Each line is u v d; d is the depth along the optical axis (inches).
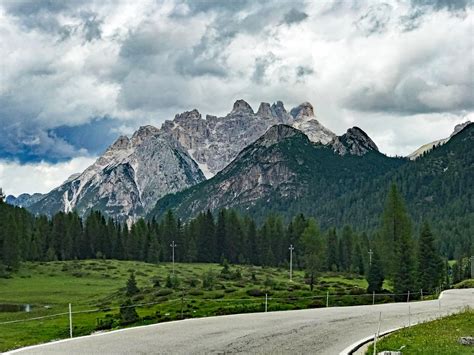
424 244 5221.5
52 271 7283.5
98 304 3671.3
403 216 6353.3
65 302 4426.7
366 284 5782.5
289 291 3526.1
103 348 1065.5
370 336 1299.2
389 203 6432.1
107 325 2011.6
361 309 2161.7
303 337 1263.5
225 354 1007.6
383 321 1664.6
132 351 1029.8
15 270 7057.1
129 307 2153.1
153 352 1019.3
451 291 4151.1
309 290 3782.0
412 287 4591.5
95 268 7593.5
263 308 2156.7
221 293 3417.8
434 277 5128.0
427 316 1850.4
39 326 2320.4
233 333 1311.5
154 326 1454.2
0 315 3272.6
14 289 5536.4
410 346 1075.3
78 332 1932.8
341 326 1507.1
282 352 1042.1
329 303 2687.0
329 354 1026.7
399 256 4746.6
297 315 1833.2
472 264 7426.2
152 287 4564.5
